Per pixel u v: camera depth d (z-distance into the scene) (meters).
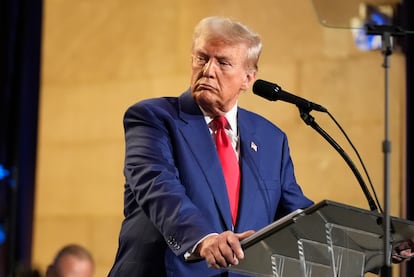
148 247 6.18
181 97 6.64
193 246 5.61
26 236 12.17
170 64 11.76
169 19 11.80
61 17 12.38
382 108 10.55
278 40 11.03
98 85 12.12
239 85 6.48
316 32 10.90
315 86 10.83
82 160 12.11
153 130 6.40
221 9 11.45
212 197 6.28
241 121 6.74
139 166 6.21
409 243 6.03
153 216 5.95
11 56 12.41
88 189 12.07
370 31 6.22
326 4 8.96
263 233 5.36
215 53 6.42
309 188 10.73
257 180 6.52
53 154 12.23
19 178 12.23
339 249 5.84
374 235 5.82
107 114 12.07
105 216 11.97
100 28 12.16
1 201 12.13
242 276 6.23
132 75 11.95
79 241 12.03
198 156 6.37
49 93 12.33
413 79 10.31
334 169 10.66
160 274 6.12
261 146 6.70
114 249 11.89
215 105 6.48
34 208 12.22
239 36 6.47
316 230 5.57
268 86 6.29
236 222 6.33
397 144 10.44
